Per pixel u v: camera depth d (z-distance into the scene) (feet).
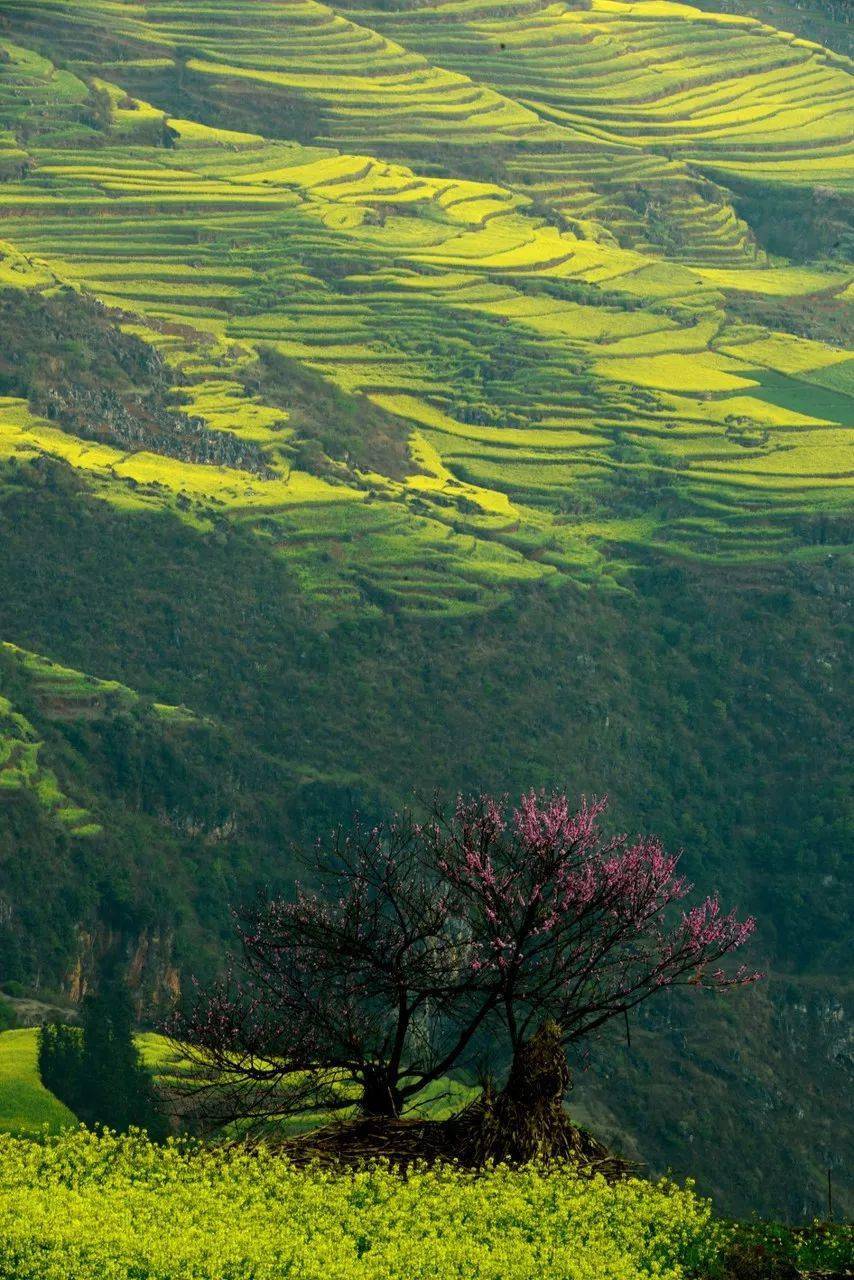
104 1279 81.05
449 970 105.91
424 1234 87.76
